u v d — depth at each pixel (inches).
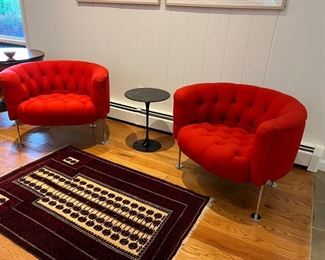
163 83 106.7
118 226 63.5
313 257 58.5
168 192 76.0
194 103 79.0
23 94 90.4
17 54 108.9
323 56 78.5
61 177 80.0
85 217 65.7
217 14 88.4
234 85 80.9
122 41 109.1
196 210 69.9
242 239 62.2
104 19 109.3
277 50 83.7
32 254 56.4
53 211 67.2
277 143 57.9
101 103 90.4
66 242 59.1
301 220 68.5
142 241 60.0
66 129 111.4
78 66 101.0
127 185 78.0
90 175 81.7
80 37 118.8
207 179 82.9
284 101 70.1
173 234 62.2
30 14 128.2
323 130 85.7
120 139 105.0
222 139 70.5
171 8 94.7
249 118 77.4
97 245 58.7
